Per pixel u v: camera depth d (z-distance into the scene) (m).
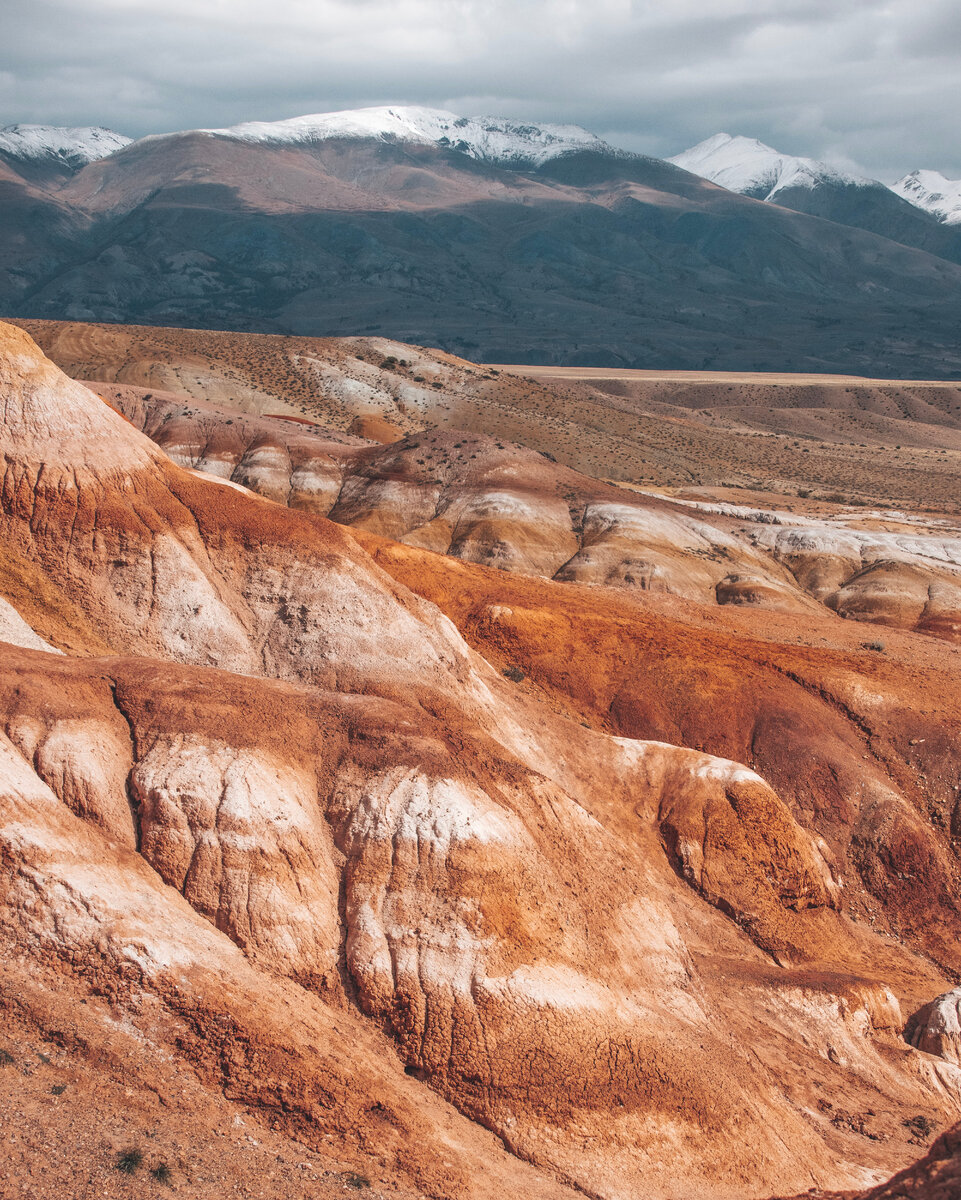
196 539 43.62
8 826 25.34
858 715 55.16
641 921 32.28
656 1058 27.92
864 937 46.31
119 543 41.53
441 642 43.59
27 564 40.28
